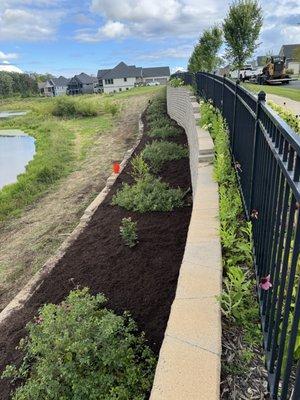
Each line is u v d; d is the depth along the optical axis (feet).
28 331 11.69
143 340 9.72
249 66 83.35
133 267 13.79
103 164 38.45
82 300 10.84
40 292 14.10
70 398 8.14
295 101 36.24
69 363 8.40
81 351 8.43
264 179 7.36
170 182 22.89
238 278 7.18
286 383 4.38
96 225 18.93
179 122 41.37
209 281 7.39
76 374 8.20
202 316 6.45
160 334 9.99
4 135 79.56
